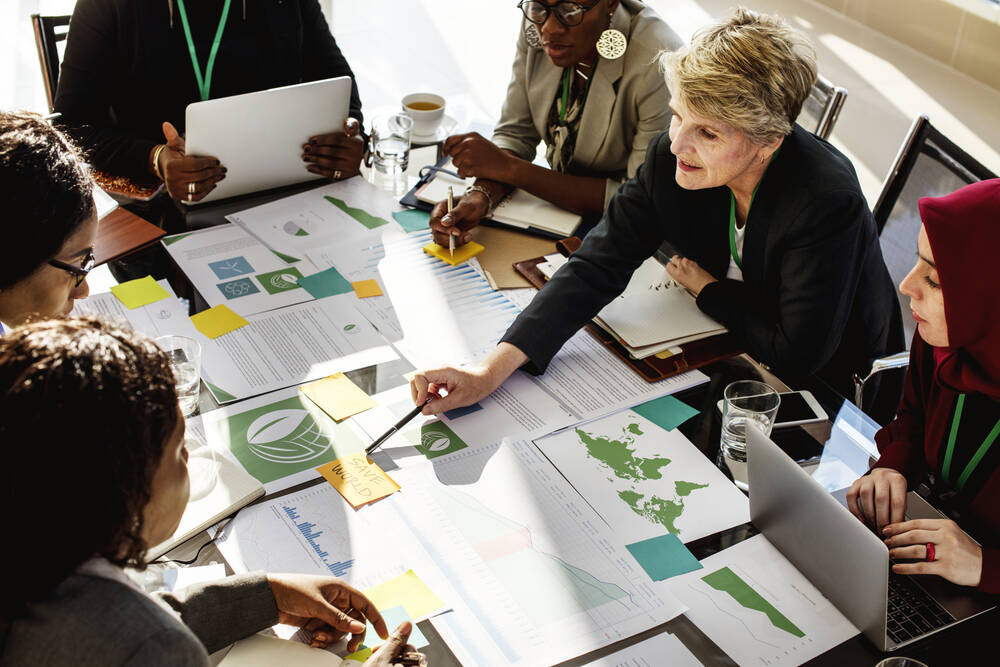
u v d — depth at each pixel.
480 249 1.94
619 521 1.29
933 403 1.47
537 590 1.18
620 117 2.18
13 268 1.18
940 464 1.46
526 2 2.04
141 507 0.75
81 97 2.17
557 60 2.12
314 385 1.51
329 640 1.10
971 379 1.35
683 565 1.23
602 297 1.72
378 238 1.95
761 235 1.66
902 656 1.11
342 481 1.32
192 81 2.25
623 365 1.65
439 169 2.20
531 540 1.25
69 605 0.72
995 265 1.27
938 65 5.09
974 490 1.41
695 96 1.46
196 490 1.27
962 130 4.50
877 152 4.27
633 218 1.78
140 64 2.20
